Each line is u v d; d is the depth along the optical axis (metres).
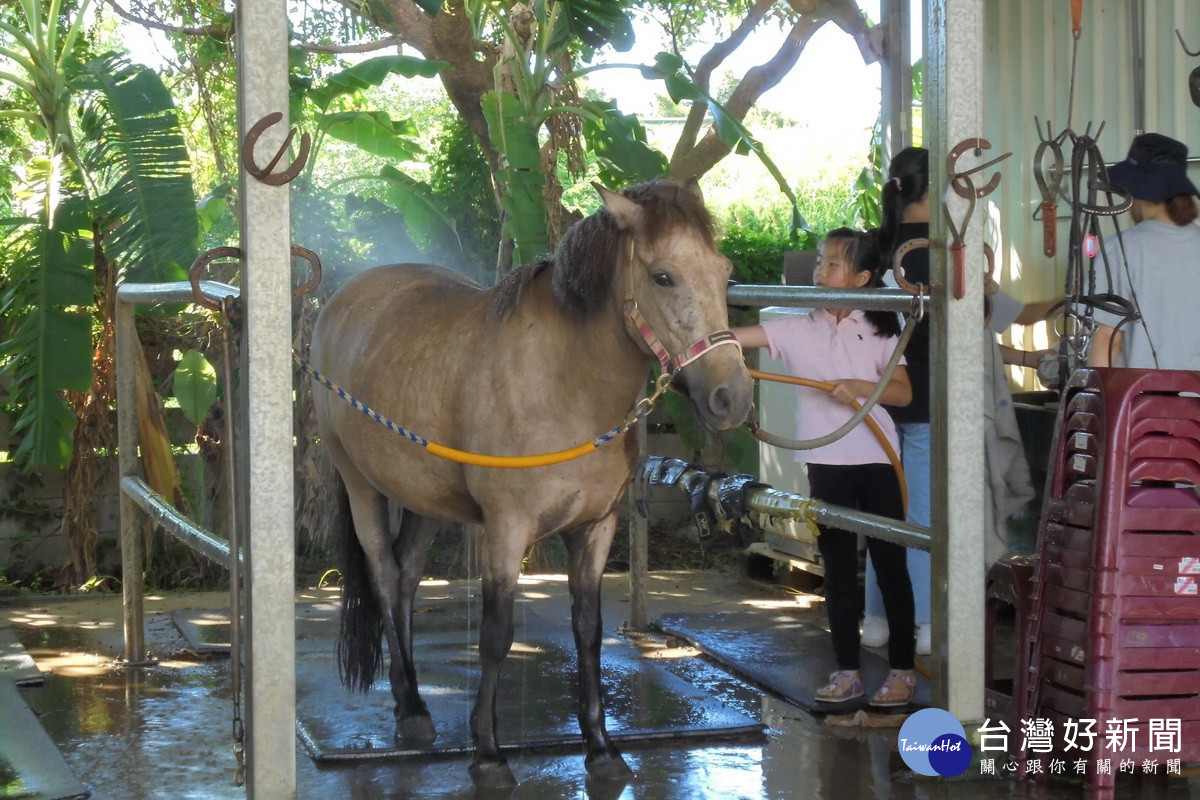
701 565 6.99
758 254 7.45
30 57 6.40
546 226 6.42
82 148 6.48
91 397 6.33
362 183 12.05
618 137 6.34
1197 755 3.01
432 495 3.47
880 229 4.18
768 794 3.21
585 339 3.02
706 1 9.10
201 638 5.16
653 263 2.82
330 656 4.84
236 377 6.34
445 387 3.30
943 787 3.22
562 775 3.38
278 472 2.79
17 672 4.52
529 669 4.62
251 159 2.69
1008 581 3.29
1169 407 2.98
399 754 3.54
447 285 3.82
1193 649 3.01
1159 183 3.52
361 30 7.85
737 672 4.58
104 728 3.92
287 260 2.77
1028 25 5.20
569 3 6.25
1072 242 3.22
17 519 6.49
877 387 3.31
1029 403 5.18
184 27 7.37
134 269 5.78
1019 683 3.23
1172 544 2.99
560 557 6.93
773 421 5.90
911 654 3.98
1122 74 4.78
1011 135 5.33
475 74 7.10
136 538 4.86
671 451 7.26
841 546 4.03
